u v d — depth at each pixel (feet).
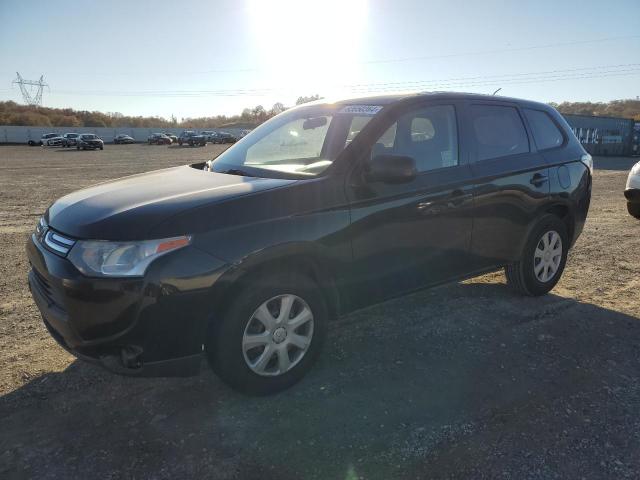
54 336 9.71
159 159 104.22
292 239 9.69
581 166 16.10
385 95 12.78
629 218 29.86
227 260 8.96
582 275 18.04
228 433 8.95
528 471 8.00
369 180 10.93
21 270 18.85
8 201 38.93
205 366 11.37
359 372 11.05
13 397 10.05
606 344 12.42
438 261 12.50
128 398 10.06
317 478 7.86
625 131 130.21
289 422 9.27
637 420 9.35
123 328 8.55
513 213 13.96
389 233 11.25
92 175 64.18
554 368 11.24
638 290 16.44
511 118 14.67
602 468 8.08
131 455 8.38
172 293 8.57
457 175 12.64
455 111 13.15
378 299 11.69
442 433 8.93
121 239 8.55
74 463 8.18
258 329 9.86
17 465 8.13
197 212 9.07
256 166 12.12
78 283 8.54
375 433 8.94
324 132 12.16
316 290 10.42
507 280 15.62
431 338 12.67
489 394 10.19
